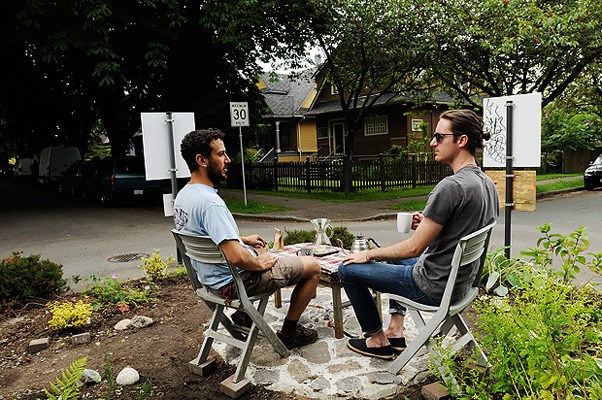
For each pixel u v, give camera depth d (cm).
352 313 440
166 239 950
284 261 337
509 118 496
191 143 310
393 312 351
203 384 318
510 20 1248
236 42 1289
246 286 319
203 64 1512
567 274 362
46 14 1151
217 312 337
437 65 1470
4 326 440
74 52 1284
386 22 1349
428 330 285
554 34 1153
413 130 2581
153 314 459
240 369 306
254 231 1030
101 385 323
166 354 369
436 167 2050
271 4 1316
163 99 1609
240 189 2112
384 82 1823
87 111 2375
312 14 1395
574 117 2917
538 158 483
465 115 288
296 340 363
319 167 1834
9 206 1631
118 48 1355
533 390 221
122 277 637
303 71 1772
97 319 445
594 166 1833
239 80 1627
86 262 748
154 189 1509
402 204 1400
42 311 479
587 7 1181
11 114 2330
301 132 3519
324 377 314
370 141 2889
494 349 243
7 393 318
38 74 1764
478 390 244
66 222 1223
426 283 290
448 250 284
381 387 299
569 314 217
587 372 210
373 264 316
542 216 1138
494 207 298
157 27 1249
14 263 507
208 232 298
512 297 433
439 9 1288
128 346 387
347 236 596
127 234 1022
